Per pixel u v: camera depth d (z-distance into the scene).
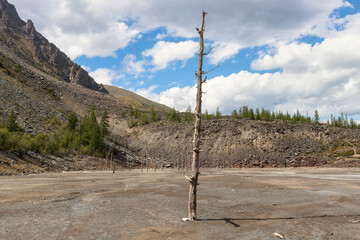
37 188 29.02
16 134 74.94
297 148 125.69
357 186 31.50
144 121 188.12
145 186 32.28
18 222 12.77
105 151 111.75
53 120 122.31
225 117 192.62
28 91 189.12
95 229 11.39
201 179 45.91
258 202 19.44
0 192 25.14
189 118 187.38
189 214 13.35
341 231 11.16
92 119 129.25
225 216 14.34
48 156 77.19
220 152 127.12
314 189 28.39
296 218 13.86
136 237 10.14
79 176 51.78
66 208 16.80
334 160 107.19
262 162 111.44
